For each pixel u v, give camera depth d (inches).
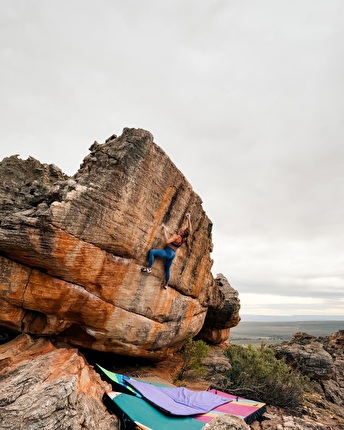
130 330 629.0
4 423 353.1
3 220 493.0
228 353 1061.8
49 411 378.0
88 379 507.8
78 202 495.5
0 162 759.7
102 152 559.5
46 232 473.4
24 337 551.2
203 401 614.2
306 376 1187.9
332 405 1015.0
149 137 590.9
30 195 636.1
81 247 507.5
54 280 517.7
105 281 560.1
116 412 473.1
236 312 1293.1
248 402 655.1
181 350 1034.7
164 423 471.2
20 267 512.1
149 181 604.1
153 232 637.9
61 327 569.9
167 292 708.0
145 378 736.3
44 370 454.0
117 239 555.5
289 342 1707.7
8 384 411.2
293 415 723.4
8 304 520.4
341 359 1622.8
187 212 739.4
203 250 864.3
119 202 548.7
